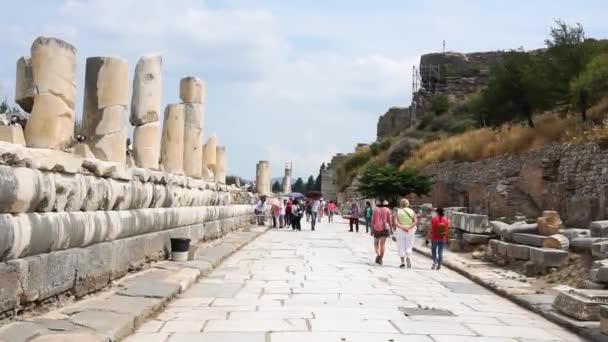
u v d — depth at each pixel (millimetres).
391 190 42688
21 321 7270
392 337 8367
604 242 13188
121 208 11547
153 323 8805
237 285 12969
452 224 23406
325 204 68188
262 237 29078
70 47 9484
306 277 14641
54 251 8398
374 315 9953
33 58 9273
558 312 9992
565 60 38562
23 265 7418
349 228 40219
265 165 50125
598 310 9242
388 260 19891
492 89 40969
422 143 62812
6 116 9422
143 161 14578
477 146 40469
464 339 8398
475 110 51688
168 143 17625
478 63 87812
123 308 8750
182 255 15219
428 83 88750
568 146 25734
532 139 32062
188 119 20516
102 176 10422
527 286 12938
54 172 8406
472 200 34156
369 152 84188
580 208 22641
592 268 12094
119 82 11609
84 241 9398
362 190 43969
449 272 16859
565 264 14180
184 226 17688
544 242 15148
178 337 7984
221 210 24406
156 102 14781
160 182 14594
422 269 17516
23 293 7445
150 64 14742
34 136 9148
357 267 17328
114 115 11547
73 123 9594
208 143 25250
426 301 11625
